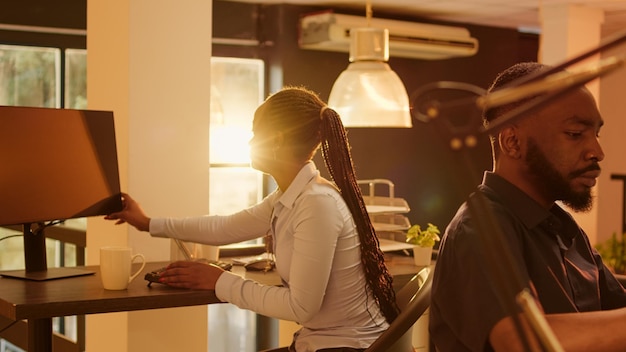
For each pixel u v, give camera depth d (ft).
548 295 4.40
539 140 4.38
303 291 6.50
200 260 8.96
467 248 4.09
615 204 26.27
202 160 10.34
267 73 17.16
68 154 8.00
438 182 19.49
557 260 4.56
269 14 17.02
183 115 10.17
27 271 8.04
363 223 6.86
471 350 4.09
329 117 6.89
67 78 15.44
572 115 4.33
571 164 4.36
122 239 9.72
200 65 10.28
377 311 6.98
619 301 5.14
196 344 10.27
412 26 17.43
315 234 6.52
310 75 17.28
